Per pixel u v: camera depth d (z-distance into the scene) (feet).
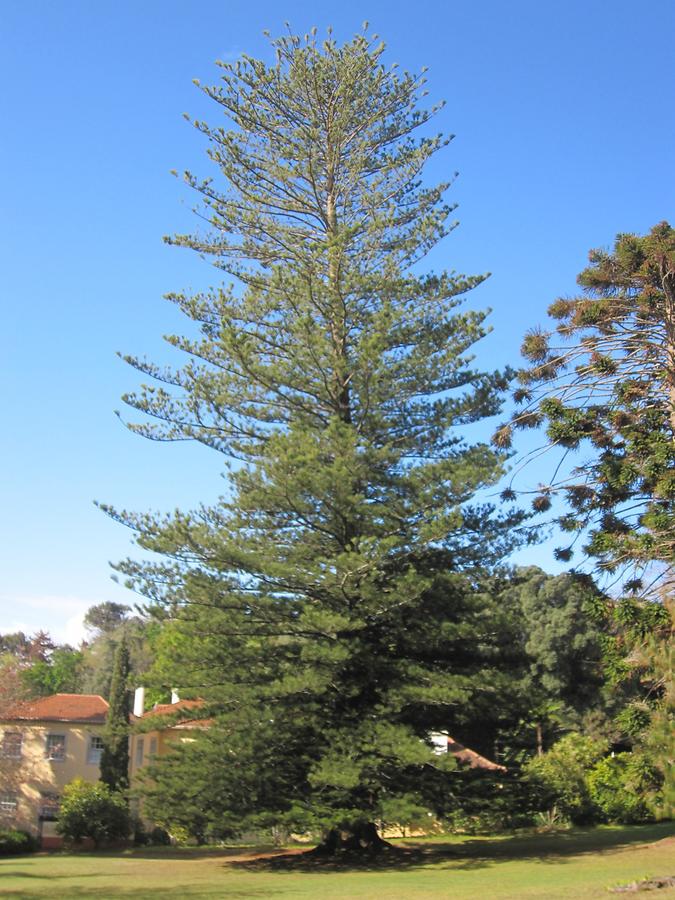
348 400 76.84
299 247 82.94
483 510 73.67
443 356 75.61
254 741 65.67
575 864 56.80
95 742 127.34
